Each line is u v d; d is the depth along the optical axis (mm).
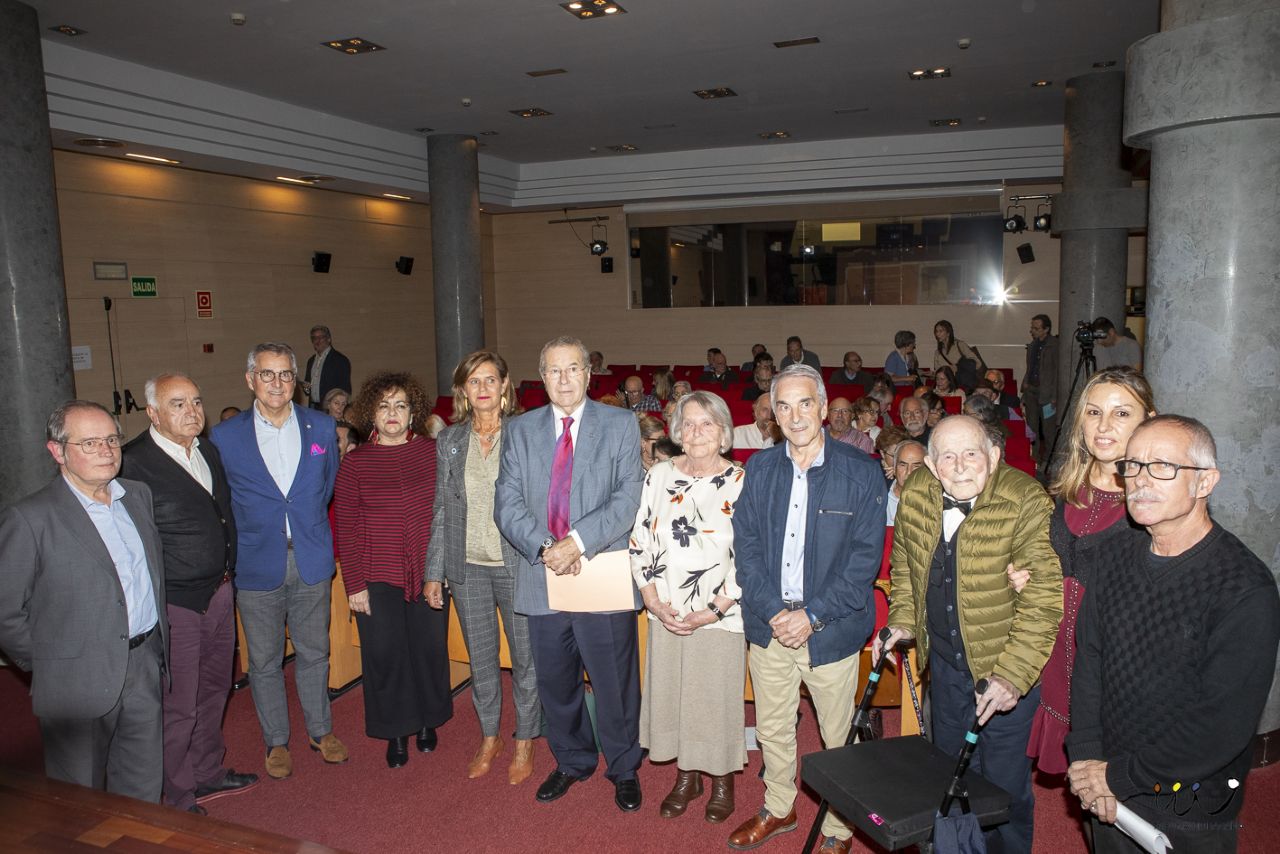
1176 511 1751
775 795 2803
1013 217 11156
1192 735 1739
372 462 3326
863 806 1812
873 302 12602
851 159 11391
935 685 2432
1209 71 2895
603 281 13938
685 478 2869
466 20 6238
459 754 3529
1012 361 12023
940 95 8828
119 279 8445
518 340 14609
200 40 6656
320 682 3436
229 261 9672
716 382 11320
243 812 3094
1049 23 6539
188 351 9203
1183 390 3141
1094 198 8039
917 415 5445
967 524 2270
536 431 3039
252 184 9922
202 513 2980
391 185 10391
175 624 2955
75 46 6793
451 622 4133
